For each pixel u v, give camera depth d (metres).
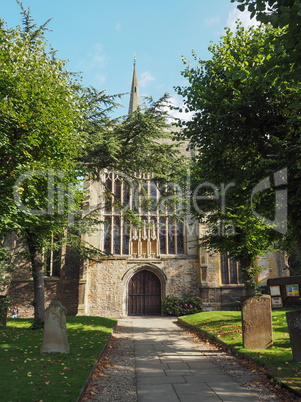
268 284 17.72
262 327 8.83
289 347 8.52
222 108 9.11
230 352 9.16
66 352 8.56
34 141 9.97
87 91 16.36
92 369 6.89
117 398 5.52
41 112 10.59
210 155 10.13
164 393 5.79
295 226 8.35
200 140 10.13
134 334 14.07
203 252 24.08
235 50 10.20
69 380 6.02
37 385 5.68
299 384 5.52
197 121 9.77
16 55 10.91
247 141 9.42
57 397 5.06
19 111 10.34
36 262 14.63
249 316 8.93
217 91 9.31
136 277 24.92
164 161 15.46
